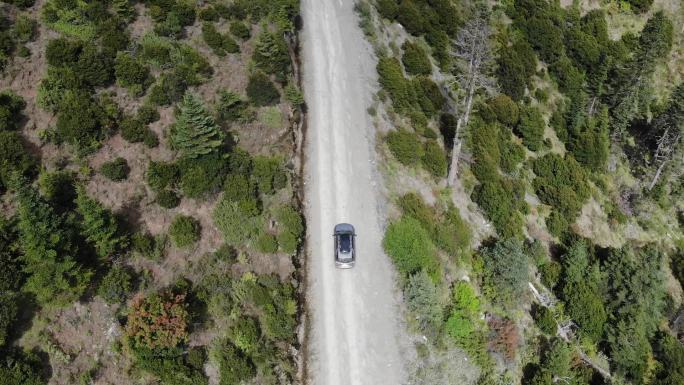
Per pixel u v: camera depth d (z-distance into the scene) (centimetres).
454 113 5306
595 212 5450
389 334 3606
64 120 3503
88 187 3425
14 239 2914
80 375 2866
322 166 4375
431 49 5853
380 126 4769
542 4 6781
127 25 4328
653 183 5950
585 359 4166
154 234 3488
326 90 4919
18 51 3738
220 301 3359
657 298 4425
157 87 3981
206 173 3747
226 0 5003
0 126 3334
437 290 3916
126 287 3103
